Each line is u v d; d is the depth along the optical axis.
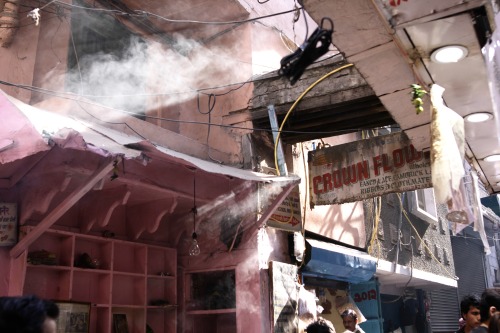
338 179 6.69
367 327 9.51
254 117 6.65
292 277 6.52
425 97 4.44
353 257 7.81
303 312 6.38
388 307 12.00
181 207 6.26
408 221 12.09
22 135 3.67
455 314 15.94
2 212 4.55
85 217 5.33
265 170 6.76
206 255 6.44
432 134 3.22
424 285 13.09
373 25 3.50
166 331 6.19
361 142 6.64
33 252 4.77
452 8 3.19
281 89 6.56
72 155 4.31
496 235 20.78
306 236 7.47
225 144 6.82
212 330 6.74
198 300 6.53
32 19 5.27
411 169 6.20
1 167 4.35
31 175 4.52
